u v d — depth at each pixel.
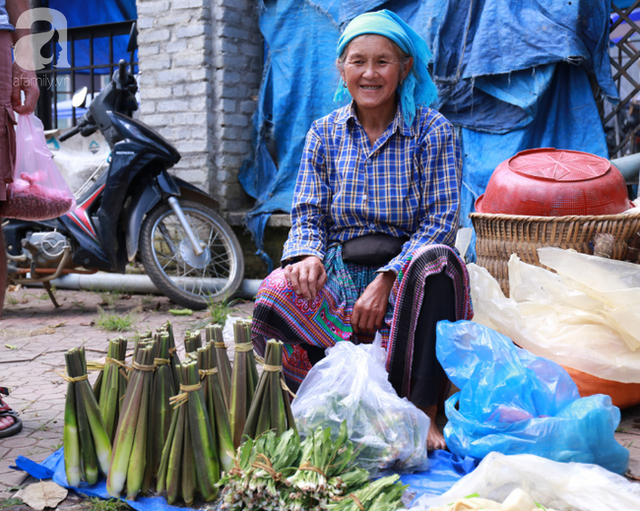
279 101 4.90
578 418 1.63
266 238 5.10
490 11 3.84
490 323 2.27
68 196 2.31
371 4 4.29
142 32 5.27
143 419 1.59
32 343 3.46
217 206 4.79
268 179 5.08
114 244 4.21
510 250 2.62
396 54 2.02
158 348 1.65
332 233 2.22
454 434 1.75
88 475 1.65
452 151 2.09
